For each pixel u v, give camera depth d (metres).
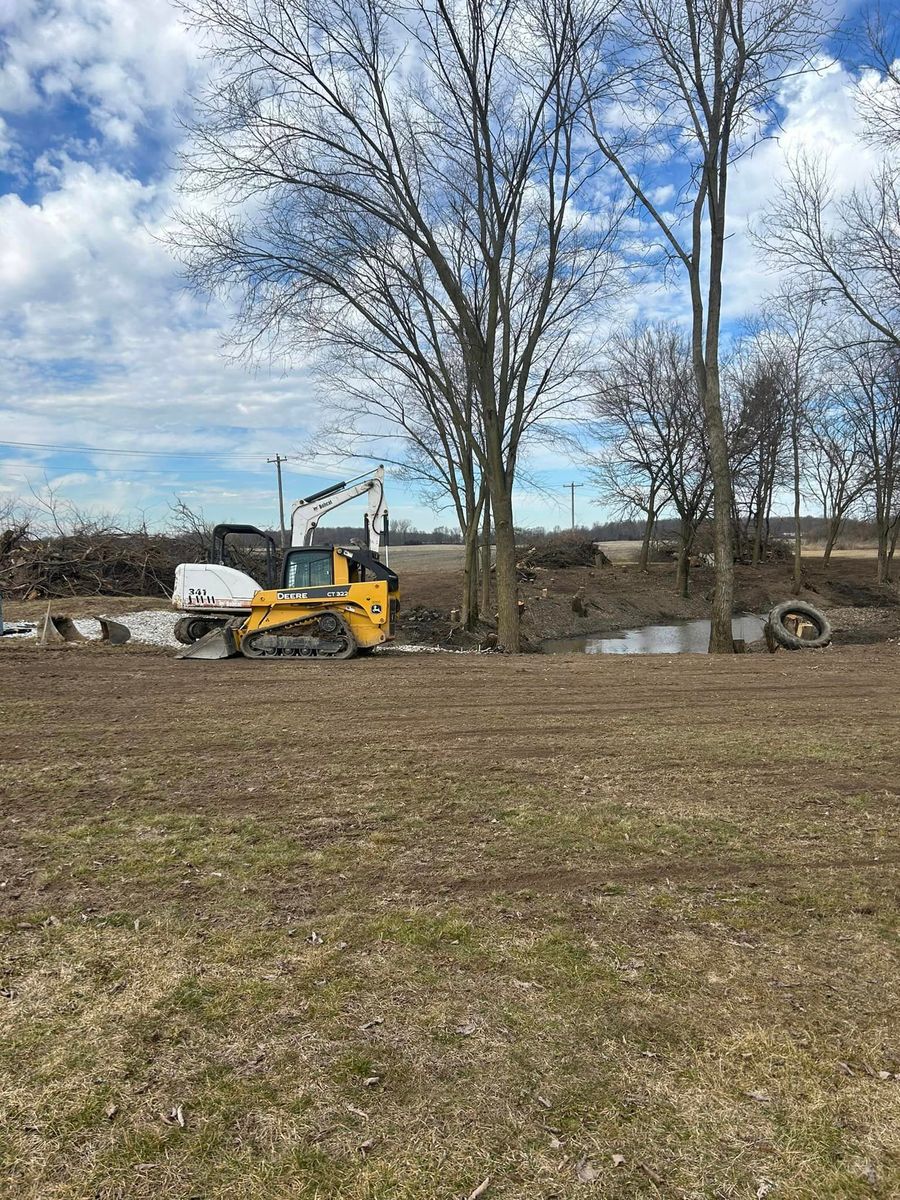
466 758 6.39
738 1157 2.11
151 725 7.70
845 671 10.84
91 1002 2.83
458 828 4.68
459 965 3.08
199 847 4.39
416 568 42.25
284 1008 2.79
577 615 29.31
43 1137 2.18
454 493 22.56
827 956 3.15
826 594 35.97
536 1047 2.56
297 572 14.19
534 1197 1.97
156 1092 2.36
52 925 3.44
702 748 6.63
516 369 19.27
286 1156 2.11
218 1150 2.13
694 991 2.89
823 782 5.61
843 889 3.79
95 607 21.17
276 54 14.05
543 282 18.94
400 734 7.28
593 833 4.57
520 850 4.32
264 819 4.88
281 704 8.87
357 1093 2.35
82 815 4.97
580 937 3.31
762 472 39.12
